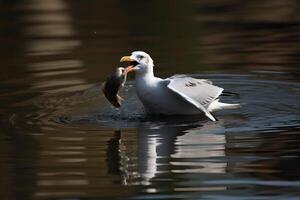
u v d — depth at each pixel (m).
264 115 13.77
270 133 12.60
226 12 24.19
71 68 17.83
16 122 13.62
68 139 12.50
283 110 14.09
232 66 17.59
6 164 11.31
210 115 13.32
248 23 22.39
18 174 10.88
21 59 19.08
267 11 24.02
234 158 11.32
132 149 11.89
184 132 12.85
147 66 14.02
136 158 11.45
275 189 10.01
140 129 13.12
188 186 10.24
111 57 18.75
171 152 11.67
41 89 16.03
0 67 18.30
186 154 11.59
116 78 13.47
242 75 16.80
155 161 11.28
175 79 13.91
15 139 12.56
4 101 15.17
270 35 20.73
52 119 13.83
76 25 23.08
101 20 23.61
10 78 17.12
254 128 12.93
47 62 18.58
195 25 22.34
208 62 18.05
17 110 14.48
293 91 15.44
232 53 18.81
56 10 25.55
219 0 26.30
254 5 25.12
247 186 10.19
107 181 10.51
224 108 14.36
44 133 12.90
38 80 16.80
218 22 22.64
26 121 13.70
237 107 14.38
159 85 13.97
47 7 25.98
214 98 13.99
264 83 16.16
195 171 10.83
